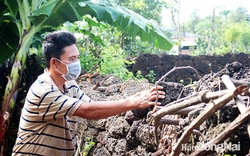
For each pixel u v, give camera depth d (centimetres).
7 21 499
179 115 202
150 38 505
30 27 453
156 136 187
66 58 213
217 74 266
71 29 622
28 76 610
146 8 1041
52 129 213
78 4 425
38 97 204
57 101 202
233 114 171
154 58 845
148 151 233
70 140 226
